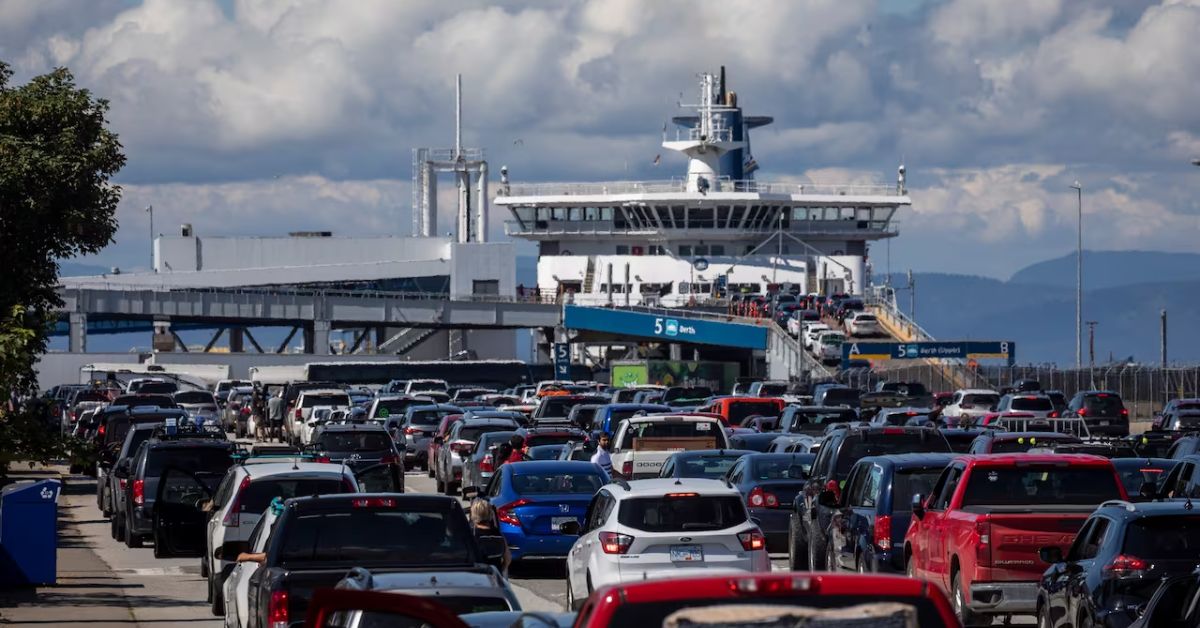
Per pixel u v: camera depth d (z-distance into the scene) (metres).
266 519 29.72
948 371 157.00
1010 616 30.02
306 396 112.69
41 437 40.06
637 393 112.31
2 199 56.94
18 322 39.62
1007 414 79.12
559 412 91.69
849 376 151.88
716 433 57.34
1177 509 25.08
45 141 58.94
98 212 59.41
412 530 24.77
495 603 20.48
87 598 39.47
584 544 32.31
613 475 56.59
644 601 11.80
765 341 174.38
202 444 51.97
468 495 37.34
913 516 33.19
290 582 23.47
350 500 24.83
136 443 61.19
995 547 28.95
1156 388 135.38
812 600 11.80
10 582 41.56
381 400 100.88
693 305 196.50
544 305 199.38
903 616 11.28
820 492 39.41
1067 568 26.47
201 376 175.00
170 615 36.16
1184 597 21.98
